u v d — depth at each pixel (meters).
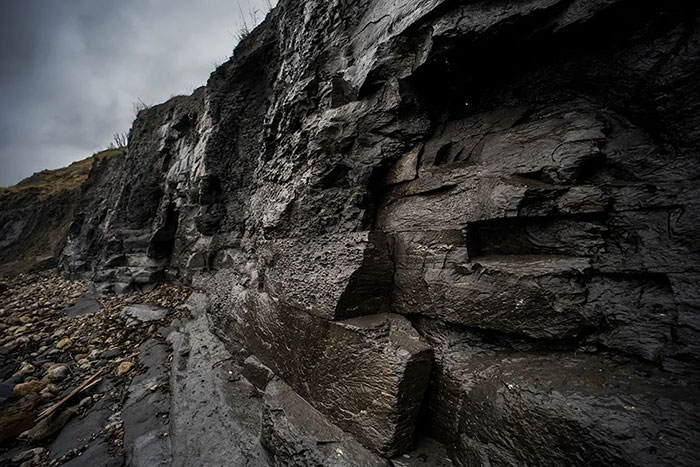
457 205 2.97
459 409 2.44
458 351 2.74
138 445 3.50
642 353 1.99
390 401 2.41
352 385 2.73
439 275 2.94
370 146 3.66
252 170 7.77
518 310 2.45
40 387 5.11
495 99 3.21
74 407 4.52
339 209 3.68
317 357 3.12
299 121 4.91
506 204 2.60
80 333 7.36
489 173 2.86
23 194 25.28
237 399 3.79
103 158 18.62
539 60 2.84
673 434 1.59
